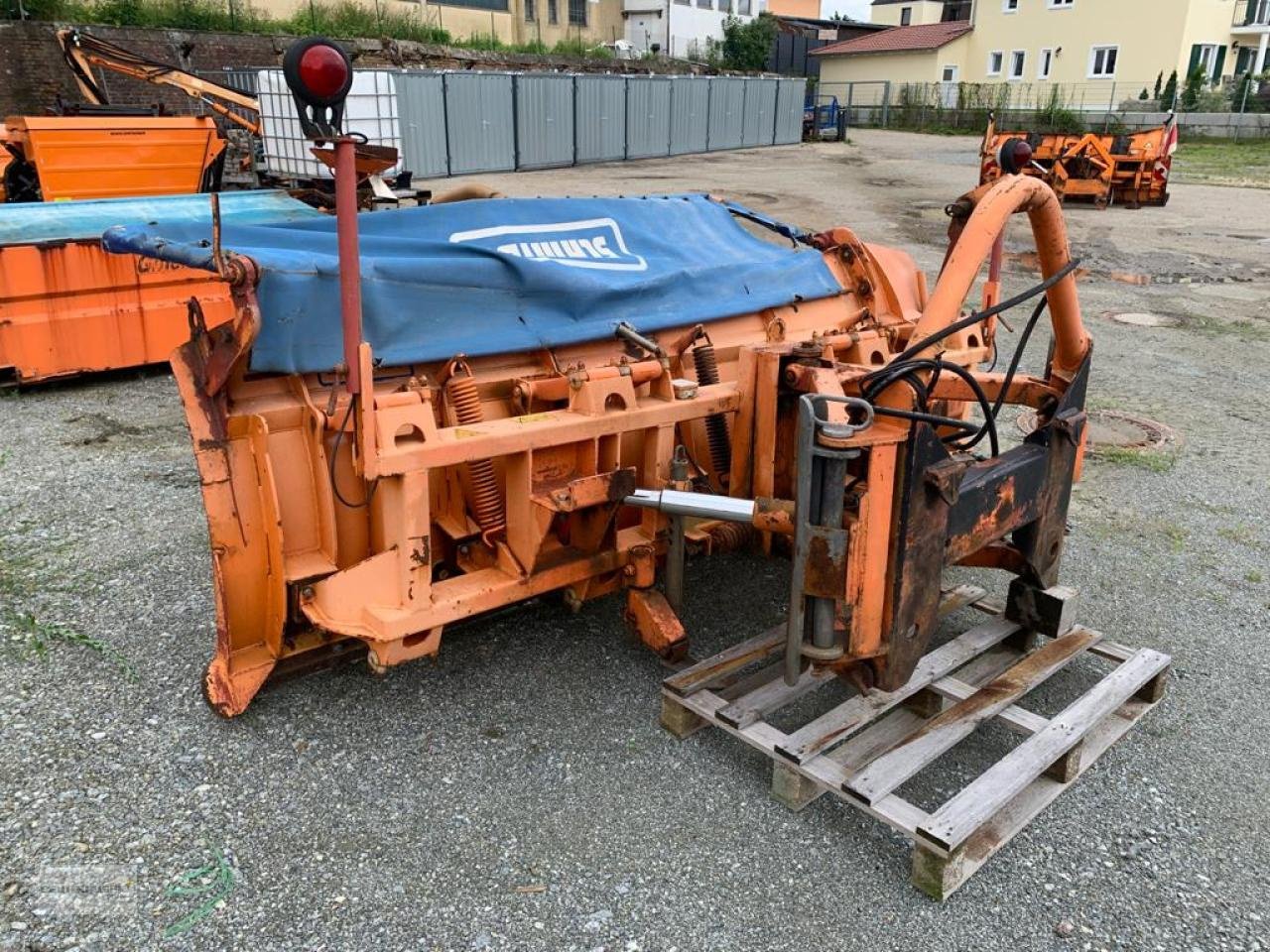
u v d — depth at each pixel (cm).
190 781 284
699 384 371
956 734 285
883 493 253
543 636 367
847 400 249
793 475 322
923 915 246
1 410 629
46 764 290
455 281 330
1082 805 287
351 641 327
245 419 288
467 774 291
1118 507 505
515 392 329
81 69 970
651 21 4134
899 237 1383
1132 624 390
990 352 464
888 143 3209
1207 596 414
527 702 327
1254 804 289
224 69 2006
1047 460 317
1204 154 2848
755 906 247
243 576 298
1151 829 278
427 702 325
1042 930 242
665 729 314
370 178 760
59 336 651
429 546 288
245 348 267
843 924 243
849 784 263
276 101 1296
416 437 282
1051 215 319
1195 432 624
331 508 301
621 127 2531
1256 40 3850
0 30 1831
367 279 307
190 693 325
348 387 262
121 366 682
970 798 257
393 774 290
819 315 443
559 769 295
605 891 250
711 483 381
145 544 435
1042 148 1820
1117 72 3812
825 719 292
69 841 261
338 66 237
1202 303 1019
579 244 403
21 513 467
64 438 576
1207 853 269
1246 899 254
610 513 317
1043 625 345
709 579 414
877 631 265
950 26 4425
